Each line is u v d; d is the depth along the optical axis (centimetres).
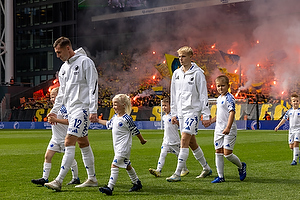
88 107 505
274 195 439
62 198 432
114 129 470
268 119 2489
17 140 1623
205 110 550
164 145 619
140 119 2822
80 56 509
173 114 588
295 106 771
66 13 3947
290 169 670
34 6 4097
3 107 3431
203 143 1331
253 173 623
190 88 555
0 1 3859
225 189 482
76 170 540
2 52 3800
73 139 491
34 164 792
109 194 449
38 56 4109
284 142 1334
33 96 3659
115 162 460
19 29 4184
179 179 552
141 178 585
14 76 4025
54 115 528
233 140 539
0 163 809
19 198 435
